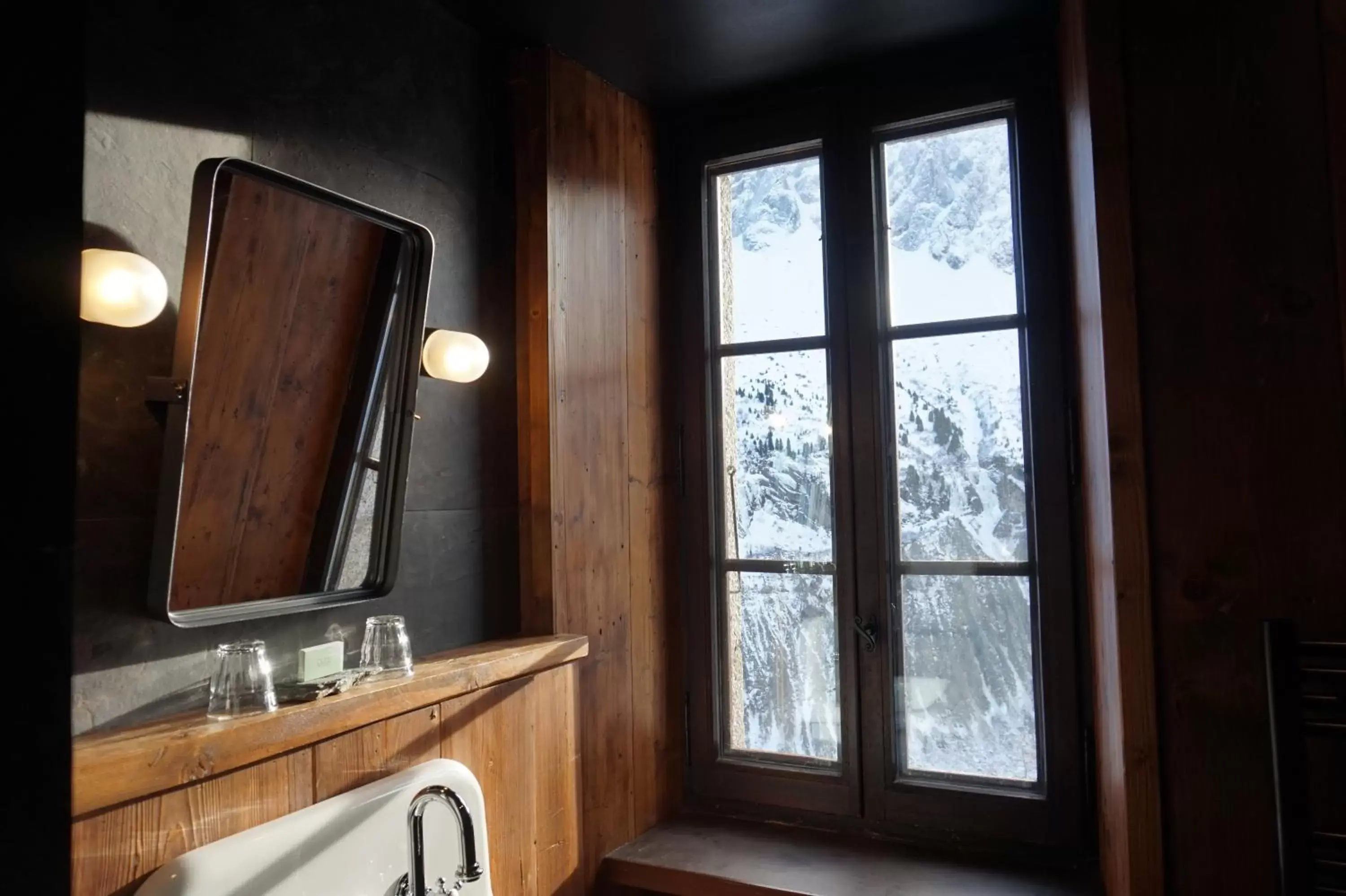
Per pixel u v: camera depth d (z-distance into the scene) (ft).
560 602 6.28
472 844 4.12
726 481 7.64
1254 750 4.30
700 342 7.66
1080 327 5.76
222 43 4.39
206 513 4.14
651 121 7.73
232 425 4.24
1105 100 4.61
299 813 4.01
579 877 6.23
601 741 6.61
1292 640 4.02
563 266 6.49
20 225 1.27
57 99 1.32
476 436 6.01
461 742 5.10
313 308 4.62
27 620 1.25
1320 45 4.33
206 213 3.96
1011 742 6.60
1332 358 4.26
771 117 7.45
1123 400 4.53
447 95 5.92
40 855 1.25
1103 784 5.68
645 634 7.22
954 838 6.67
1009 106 6.72
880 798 6.90
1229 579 4.37
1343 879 3.98
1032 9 6.28
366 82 5.26
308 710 4.06
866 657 6.99
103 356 3.79
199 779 3.58
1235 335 4.40
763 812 7.32
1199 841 4.37
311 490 4.66
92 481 3.74
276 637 4.56
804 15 6.24
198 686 4.14
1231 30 4.45
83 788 3.17
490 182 6.27
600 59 6.76
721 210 7.73
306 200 4.56
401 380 5.16
